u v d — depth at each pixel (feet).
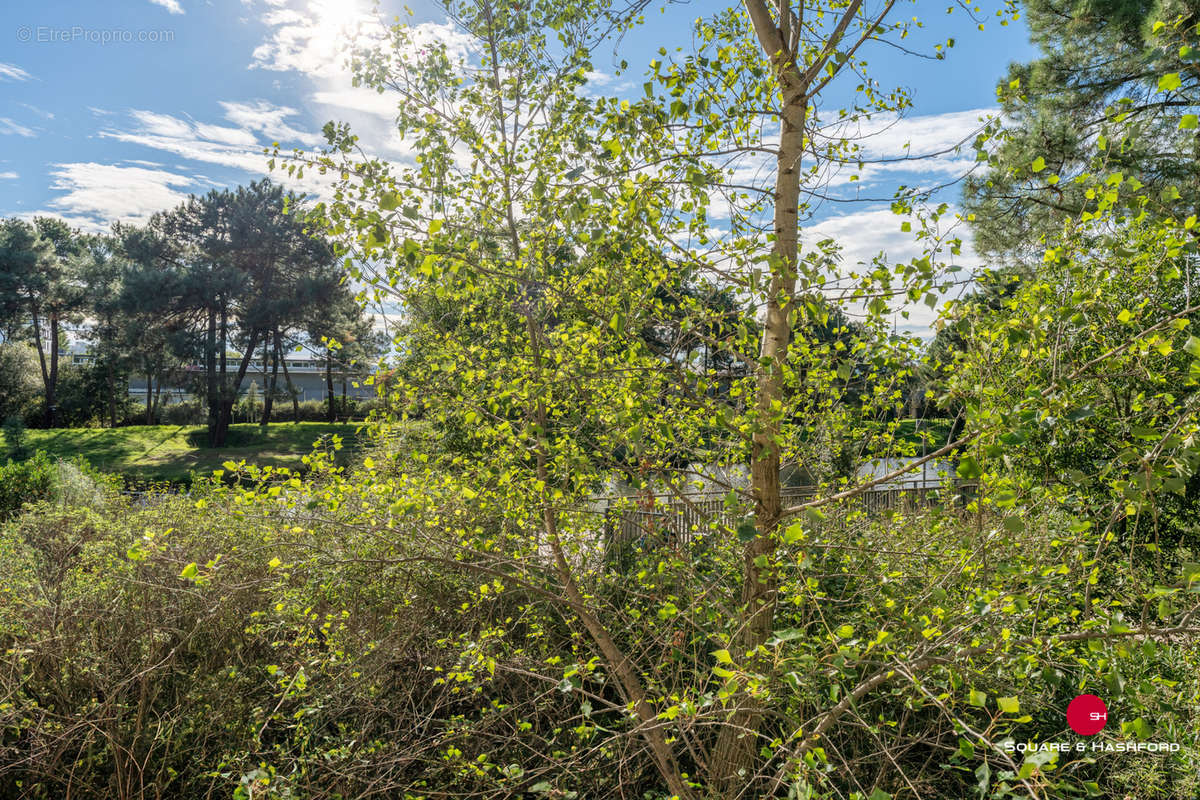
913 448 15.31
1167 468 8.21
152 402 119.55
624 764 15.43
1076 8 35.12
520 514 15.14
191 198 94.02
